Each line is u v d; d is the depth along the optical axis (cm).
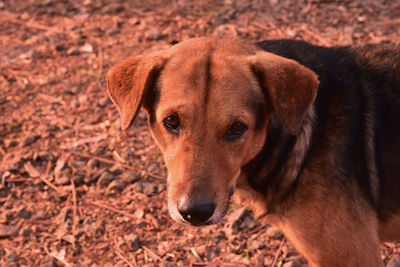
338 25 211
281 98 122
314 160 124
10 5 254
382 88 126
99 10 243
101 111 179
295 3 232
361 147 125
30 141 169
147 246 148
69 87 192
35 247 148
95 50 212
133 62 128
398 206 128
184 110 121
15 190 159
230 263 144
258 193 128
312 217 125
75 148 167
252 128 123
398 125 126
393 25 206
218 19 222
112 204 155
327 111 125
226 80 121
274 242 147
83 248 148
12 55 213
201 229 149
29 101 187
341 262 126
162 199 155
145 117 174
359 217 125
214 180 121
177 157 122
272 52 129
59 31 228
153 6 242
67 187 158
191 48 125
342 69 127
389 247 145
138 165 162
